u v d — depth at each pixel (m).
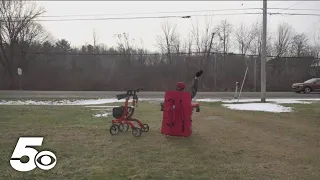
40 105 17.23
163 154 6.24
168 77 47.78
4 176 4.93
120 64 50.50
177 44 49.06
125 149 6.61
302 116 12.03
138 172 5.12
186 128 7.62
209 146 6.97
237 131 8.79
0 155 6.09
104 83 46.75
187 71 48.03
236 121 10.62
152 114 12.32
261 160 5.96
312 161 5.95
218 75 48.47
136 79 47.59
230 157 6.12
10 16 46.06
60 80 47.41
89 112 13.19
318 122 10.58
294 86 31.95
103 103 19.05
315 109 14.17
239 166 5.54
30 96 24.97
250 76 48.09
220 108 14.88
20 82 41.72
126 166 5.44
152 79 47.50
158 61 50.00
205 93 30.84
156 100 20.50
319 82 31.08
